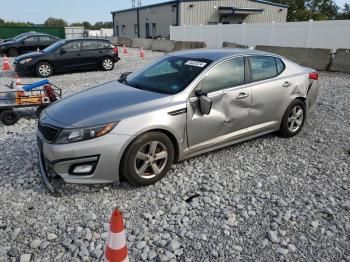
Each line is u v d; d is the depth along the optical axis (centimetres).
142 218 340
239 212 351
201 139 435
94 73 1367
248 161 473
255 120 495
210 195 382
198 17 3703
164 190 391
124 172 377
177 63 478
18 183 407
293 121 557
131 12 4659
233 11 3709
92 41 1392
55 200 370
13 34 3600
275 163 469
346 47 1714
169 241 306
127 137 365
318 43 1830
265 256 289
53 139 364
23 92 664
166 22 3884
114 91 443
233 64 469
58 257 288
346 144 542
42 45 2072
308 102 577
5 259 286
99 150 357
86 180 364
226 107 450
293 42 1973
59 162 357
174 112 398
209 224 331
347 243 305
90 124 360
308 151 512
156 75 471
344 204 364
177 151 417
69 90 980
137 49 2733
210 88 438
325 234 317
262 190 395
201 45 2145
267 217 342
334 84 1026
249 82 482
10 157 487
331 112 720
